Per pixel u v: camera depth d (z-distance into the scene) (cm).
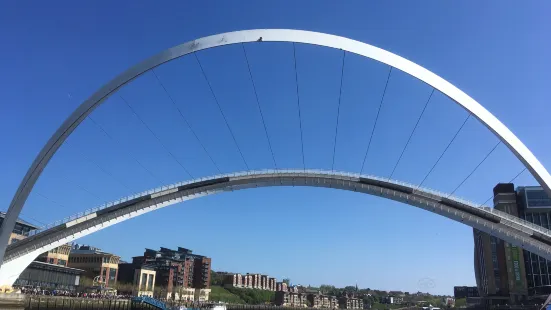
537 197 18250
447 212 8238
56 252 15562
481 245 19925
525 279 18125
